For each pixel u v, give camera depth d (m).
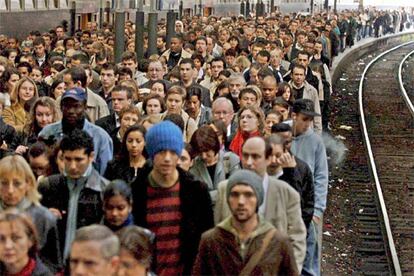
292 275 9.58
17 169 9.82
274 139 11.79
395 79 53.97
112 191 9.78
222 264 9.54
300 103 14.05
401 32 92.50
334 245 19.86
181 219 10.44
